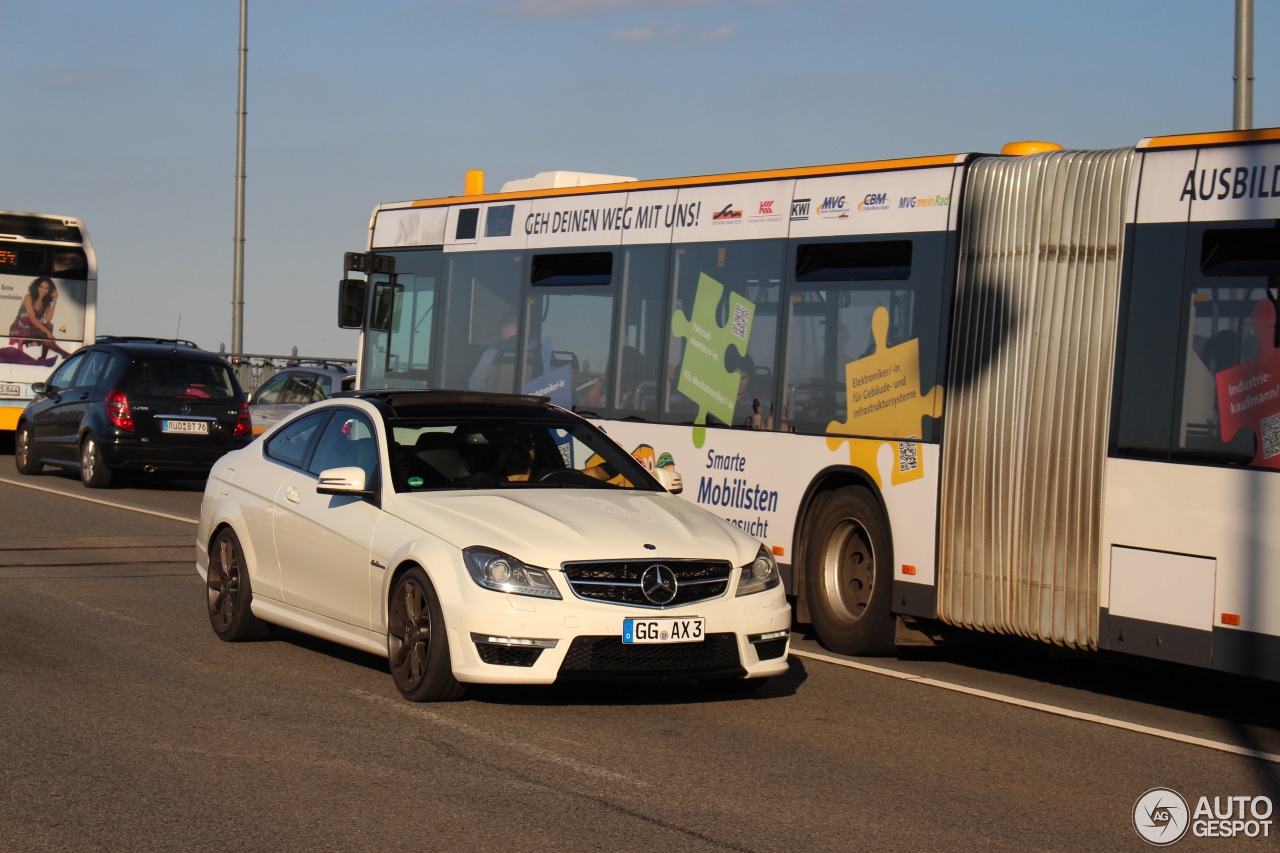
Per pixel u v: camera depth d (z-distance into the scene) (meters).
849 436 10.66
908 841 5.86
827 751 7.38
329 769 6.71
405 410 9.13
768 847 5.71
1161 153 8.91
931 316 10.15
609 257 13.04
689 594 7.86
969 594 9.74
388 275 16.09
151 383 21.00
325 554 8.87
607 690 8.68
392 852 5.52
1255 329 8.29
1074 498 9.14
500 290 14.37
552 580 7.61
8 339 25.16
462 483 8.77
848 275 10.80
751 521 11.42
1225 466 8.37
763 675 8.04
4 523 16.59
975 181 10.00
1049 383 9.36
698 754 7.20
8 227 25.22
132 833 5.71
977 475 9.73
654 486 9.29
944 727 8.09
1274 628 8.09
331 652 9.64
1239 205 8.46
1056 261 9.41
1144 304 8.88
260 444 10.19
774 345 11.33
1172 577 8.59
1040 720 8.41
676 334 12.27
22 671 8.75
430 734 7.39
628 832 5.85
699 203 12.16
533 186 14.41
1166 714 8.92
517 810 6.12
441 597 7.80
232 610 9.83
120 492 20.83
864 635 10.46
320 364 24.34
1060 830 6.12
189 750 7.00
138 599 11.62
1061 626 9.17
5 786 6.34
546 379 13.64
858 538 10.70
